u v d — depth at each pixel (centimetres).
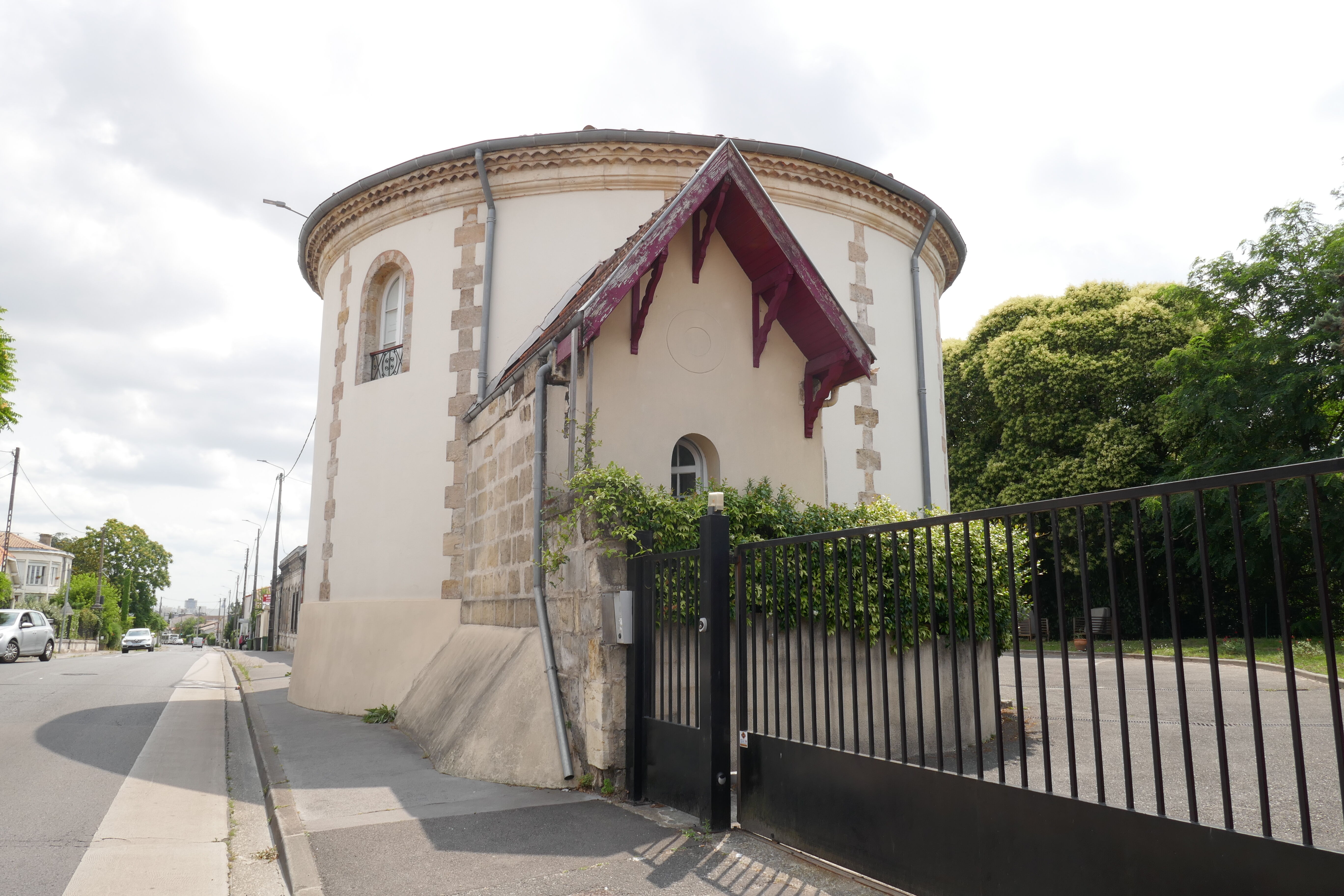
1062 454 2534
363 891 466
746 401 898
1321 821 572
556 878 477
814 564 720
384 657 1212
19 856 551
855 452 1342
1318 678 1264
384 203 1362
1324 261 1819
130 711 1284
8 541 4159
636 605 662
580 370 809
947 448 1545
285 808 643
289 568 4575
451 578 1184
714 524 574
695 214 883
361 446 1338
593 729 667
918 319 1466
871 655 583
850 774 463
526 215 1270
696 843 529
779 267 881
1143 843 320
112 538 7956
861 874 453
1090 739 857
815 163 1339
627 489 689
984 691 841
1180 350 1994
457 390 1239
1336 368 1731
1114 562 331
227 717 1302
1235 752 789
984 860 382
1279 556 284
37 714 1196
